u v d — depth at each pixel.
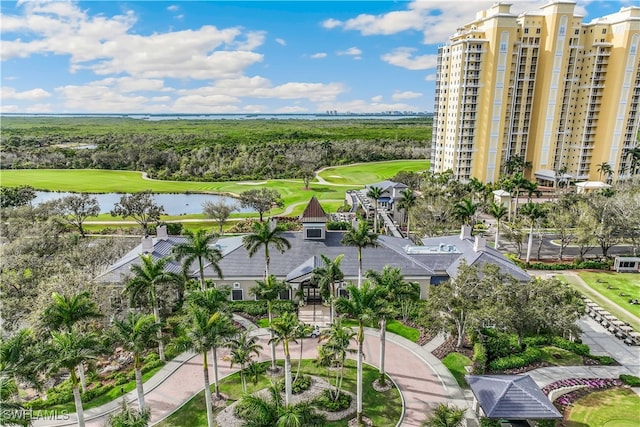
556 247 81.50
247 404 25.55
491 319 37.97
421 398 36.41
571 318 39.56
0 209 84.62
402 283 40.72
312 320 50.47
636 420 33.81
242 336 37.69
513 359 41.47
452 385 38.16
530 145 135.50
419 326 48.88
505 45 122.31
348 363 41.78
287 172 164.12
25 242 60.47
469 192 101.62
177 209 115.50
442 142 141.00
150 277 40.00
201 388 38.12
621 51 121.38
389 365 41.44
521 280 50.47
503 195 105.25
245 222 96.00
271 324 35.47
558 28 122.19
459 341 43.41
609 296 59.09
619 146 129.00
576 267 70.44
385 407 35.25
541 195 123.25
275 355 42.16
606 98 127.00
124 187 142.75
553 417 30.84
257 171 165.38
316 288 54.72
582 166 133.50
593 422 33.66
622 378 38.91
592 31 124.38
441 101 138.38
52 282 44.53
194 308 33.25
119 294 46.44
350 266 55.31
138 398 33.34
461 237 62.41
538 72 129.12
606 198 77.50
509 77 125.75
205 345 30.50
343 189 138.12
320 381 38.78
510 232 73.81
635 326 50.00
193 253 45.00
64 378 40.47
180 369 41.25
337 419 33.88
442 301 41.00
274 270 54.94
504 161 134.50
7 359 28.62
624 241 76.75
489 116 127.31
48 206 84.25
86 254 55.69
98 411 35.16
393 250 57.53
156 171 169.12
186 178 158.12
